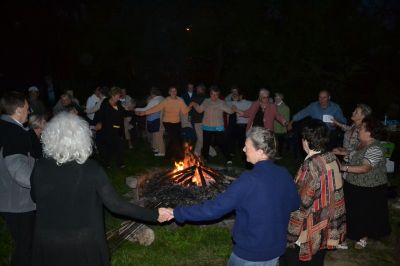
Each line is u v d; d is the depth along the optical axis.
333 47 14.45
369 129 4.30
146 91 22.42
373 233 4.67
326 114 6.88
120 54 22.67
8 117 3.32
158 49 22.91
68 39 20.80
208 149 8.70
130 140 10.51
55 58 20.44
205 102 8.56
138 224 5.00
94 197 2.37
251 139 2.67
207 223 5.23
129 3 23.16
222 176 6.17
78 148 2.34
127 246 4.66
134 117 11.19
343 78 14.10
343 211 3.19
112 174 7.62
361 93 14.26
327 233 3.13
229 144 9.64
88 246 2.33
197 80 20.75
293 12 15.59
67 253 2.30
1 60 19.02
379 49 14.21
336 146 7.22
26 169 3.10
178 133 8.88
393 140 7.78
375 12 14.91
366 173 4.57
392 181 7.64
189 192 5.59
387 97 13.49
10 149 3.13
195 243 4.79
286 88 14.94
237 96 9.62
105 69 22.09
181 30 20.19
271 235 2.56
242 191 2.53
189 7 19.80
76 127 2.36
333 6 14.88
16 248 3.46
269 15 17.38
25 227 3.41
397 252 4.75
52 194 2.30
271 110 7.89
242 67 17.02
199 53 19.70
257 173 2.59
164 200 5.52
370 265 4.44
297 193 2.79
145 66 23.08
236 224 2.67
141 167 8.27
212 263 4.37
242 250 2.60
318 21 14.80
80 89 20.30
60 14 20.39
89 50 21.44
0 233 5.01
